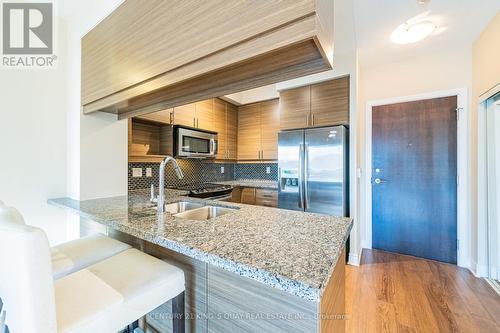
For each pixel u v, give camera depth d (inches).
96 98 61.6
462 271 95.0
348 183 104.7
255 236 37.3
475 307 70.8
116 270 39.3
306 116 113.7
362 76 122.7
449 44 98.2
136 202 68.1
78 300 31.5
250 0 31.7
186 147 116.8
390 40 94.3
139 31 47.7
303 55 34.1
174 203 72.0
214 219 48.8
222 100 144.1
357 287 83.4
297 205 112.0
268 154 145.7
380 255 112.7
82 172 70.7
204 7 36.4
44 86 72.0
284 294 31.8
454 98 102.7
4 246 27.2
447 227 104.6
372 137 121.1
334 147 102.2
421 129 109.9
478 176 90.2
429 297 76.5
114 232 60.5
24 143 68.7
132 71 49.6
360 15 78.3
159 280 37.0
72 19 72.0
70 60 73.5
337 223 45.6
